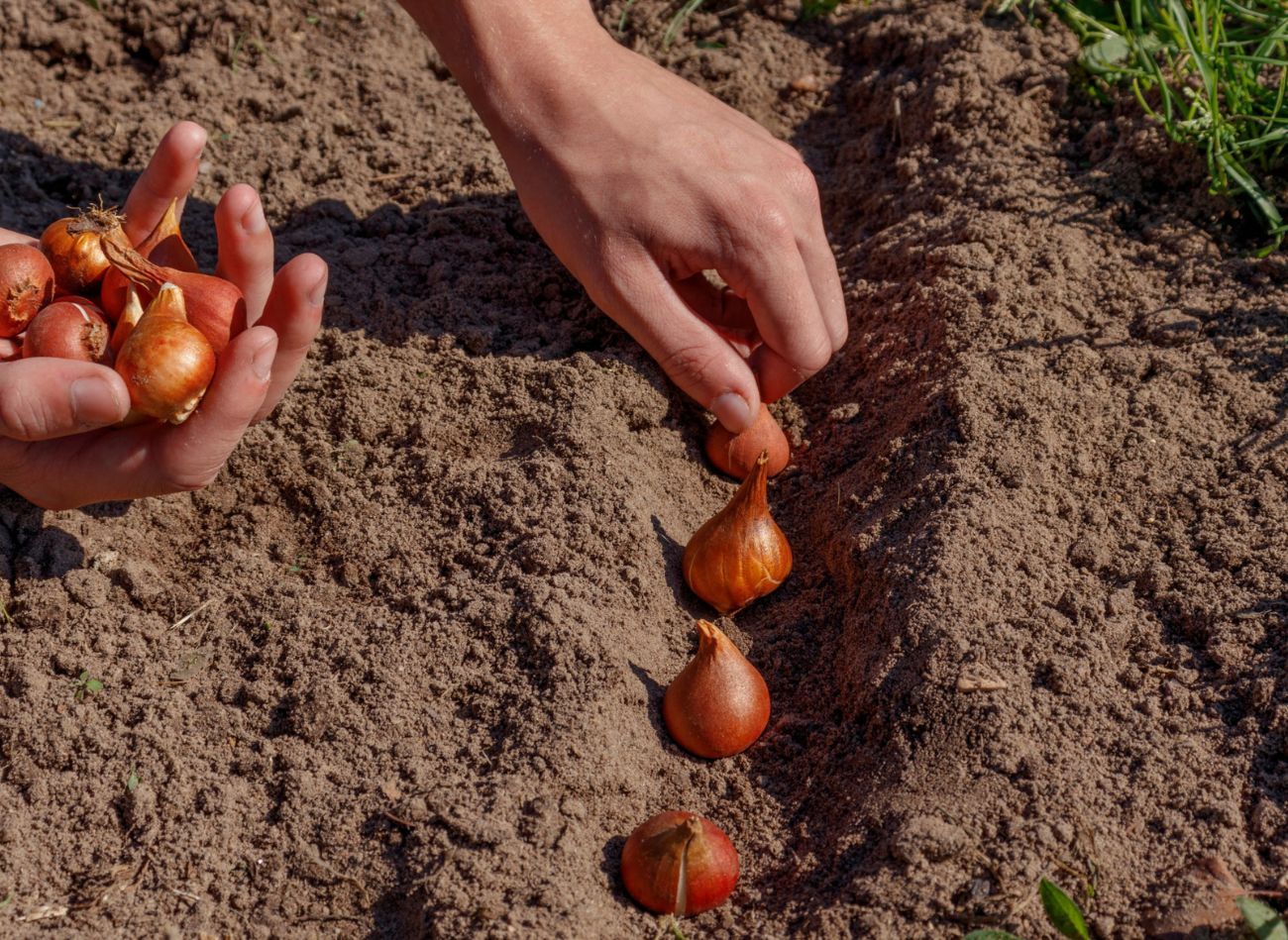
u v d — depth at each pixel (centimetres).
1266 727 79
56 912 78
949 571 83
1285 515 84
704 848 77
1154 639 82
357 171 101
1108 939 76
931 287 93
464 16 87
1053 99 100
